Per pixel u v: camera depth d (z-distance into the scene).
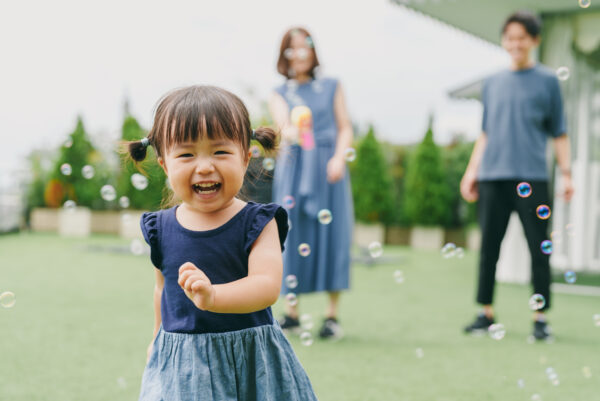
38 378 1.87
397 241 8.35
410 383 1.89
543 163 2.58
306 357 2.19
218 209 1.09
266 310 1.11
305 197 2.47
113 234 8.66
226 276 1.05
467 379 1.95
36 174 9.06
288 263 2.49
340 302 3.48
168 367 1.04
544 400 1.76
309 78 2.60
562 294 4.02
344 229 2.51
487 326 2.67
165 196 1.34
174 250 1.07
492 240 2.63
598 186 5.43
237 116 1.04
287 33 2.58
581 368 2.11
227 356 1.03
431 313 3.17
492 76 2.71
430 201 7.90
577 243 5.41
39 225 8.98
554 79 2.59
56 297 3.37
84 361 2.08
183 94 1.04
